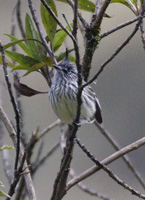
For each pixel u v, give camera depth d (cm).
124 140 1975
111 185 1731
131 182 1811
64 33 946
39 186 1647
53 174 1684
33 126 1767
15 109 778
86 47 862
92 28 850
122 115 2017
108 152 1856
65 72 1098
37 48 923
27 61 909
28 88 962
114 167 1845
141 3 895
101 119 1192
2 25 1761
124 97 2023
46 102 1806
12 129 928
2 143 1063
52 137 1739
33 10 894
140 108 2011
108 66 2048
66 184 900
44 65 895
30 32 930
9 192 798
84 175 910
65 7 1819
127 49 2058
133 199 1706
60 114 1091
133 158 1980
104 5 833
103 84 2041
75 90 1077
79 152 1812
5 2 1770
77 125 848
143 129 2003
